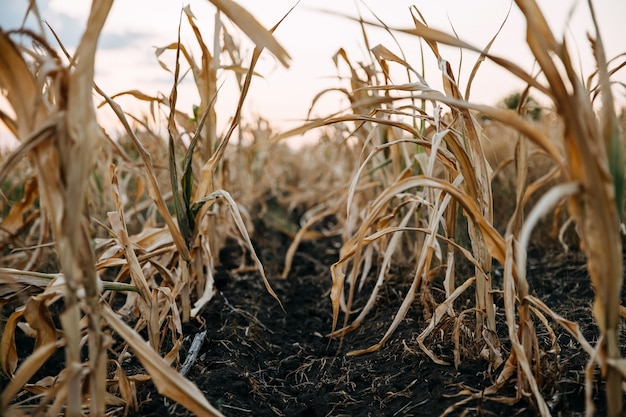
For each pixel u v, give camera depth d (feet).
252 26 4.36
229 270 12.64
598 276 4.33
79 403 4.46
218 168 12.76
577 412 5.34
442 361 6.70
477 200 6.09
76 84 4.20
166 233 9.14
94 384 4.70
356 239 6.68
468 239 8.74
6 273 5.73
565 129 4.17
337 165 18.74
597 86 5.71
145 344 4.83
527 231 3.87
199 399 4.71
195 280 9.82
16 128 4.95
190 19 8.12
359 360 7.92
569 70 4.14
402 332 8.21
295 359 8.45
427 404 6.10
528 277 10.69
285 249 16.47
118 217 6.33
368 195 13.38
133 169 11.07
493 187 15.10
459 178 6.29
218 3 4.43
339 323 10.11
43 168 4.36
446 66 6.24
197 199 8.14
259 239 16.22
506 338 7.16
